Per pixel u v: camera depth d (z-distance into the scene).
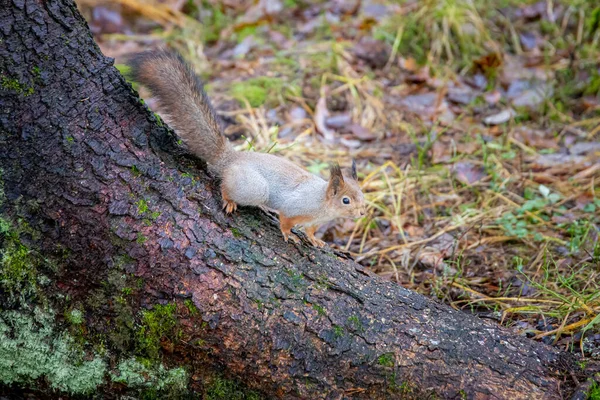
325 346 6.58
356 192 8.05
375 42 15.37
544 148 12.66
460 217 10.62
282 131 12.89
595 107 13.80
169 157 7.00
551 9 16.52
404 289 7.27
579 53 15.29
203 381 6.71
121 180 6.58
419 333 6.75
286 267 6.88
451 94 14.22
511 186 11.55
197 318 6.53
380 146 12.77
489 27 16.17
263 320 6.57
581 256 9.60
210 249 6.66
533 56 15.43
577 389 6.48
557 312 8.29
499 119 13.44
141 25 17.16
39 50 6.34
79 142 6.47
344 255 7.57
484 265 9.73
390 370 6.55
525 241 10.14
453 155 12.33
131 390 6.80
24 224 6.42
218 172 7.49
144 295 6.55
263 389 6.64
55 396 6.95
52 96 6.39
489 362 6.64
